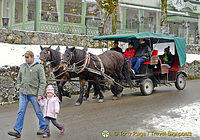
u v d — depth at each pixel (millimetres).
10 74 10562
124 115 8078
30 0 18094
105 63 10398
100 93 10344
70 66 9617
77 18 19188
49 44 15734
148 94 11828
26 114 8477
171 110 8594
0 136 6301
